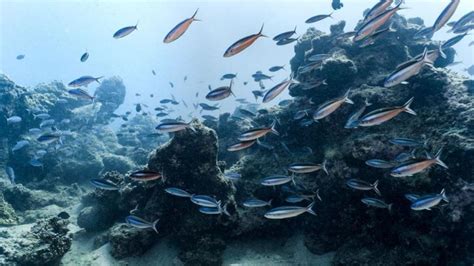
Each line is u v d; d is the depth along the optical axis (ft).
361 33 5.55
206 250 6.91
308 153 8.21
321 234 7.09
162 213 7.30
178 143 7.16
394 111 4.48
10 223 8.84
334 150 7.14
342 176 6.62
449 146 5.58
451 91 6.61
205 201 5.81
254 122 9.75
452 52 9.46
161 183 7.33
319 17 8.68
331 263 6.72
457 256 5.70
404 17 9.29
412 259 5.60
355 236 6.66
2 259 5.90
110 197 8.59
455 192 5.37
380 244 6.32
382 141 6.36
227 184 7.45
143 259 7.26
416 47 8.80
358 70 8.15
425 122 6.41
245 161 8.93
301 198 6.56
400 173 4.59
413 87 6.76
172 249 7.32
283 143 8.26
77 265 6.97
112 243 7.33
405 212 6.05
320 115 5.29
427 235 5.69
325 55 8.17
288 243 7.53
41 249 6.30
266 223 7.53
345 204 6.67
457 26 7.14
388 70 8.13
